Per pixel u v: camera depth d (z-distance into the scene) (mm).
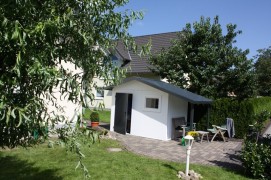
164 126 13195
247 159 7910
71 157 8539
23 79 2705
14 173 6988
